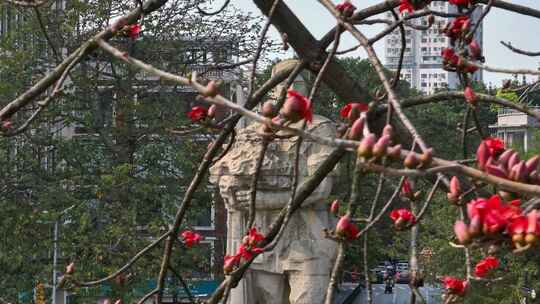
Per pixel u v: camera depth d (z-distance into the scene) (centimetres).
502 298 1811
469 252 518
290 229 1313
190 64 2533
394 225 534
